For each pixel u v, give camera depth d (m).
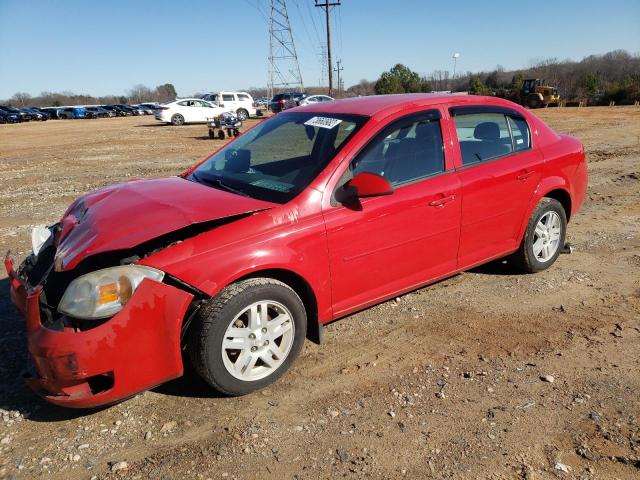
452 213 4.04
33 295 2.95
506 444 2.77
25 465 2.70
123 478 2.60
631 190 8.51
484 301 4.46
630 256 5.41
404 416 3.01
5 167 14.16
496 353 3.66
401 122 3.86
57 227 3.79
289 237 3.26
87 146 19.69
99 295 2.76
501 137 4.50
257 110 38.16
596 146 13.93
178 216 3.11
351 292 3.66
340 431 2.90
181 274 2.94
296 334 3.37
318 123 4.00
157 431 2.94
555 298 4.48
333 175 3.49
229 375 3.12
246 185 3.71
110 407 3.16
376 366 3.54
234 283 3.10
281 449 2.78
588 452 2.69
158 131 27.53
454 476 2.56
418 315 4.25
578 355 3.60
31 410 3.15
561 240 5.08
